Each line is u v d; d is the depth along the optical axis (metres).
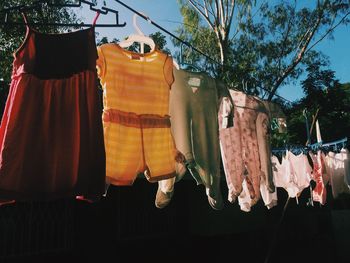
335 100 16.28
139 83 2.59
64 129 2.11
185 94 3.00
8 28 5.14
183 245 6.87
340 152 6.38
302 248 9.74
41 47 2.17
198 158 2.94
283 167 5.64
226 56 15.30
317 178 6.14
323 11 15.04
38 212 4.93
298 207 9.99
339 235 10.15
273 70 15.84
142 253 6.17
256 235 8.75
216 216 7.52
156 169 2.57
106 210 5.70
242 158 3.54
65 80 2.18
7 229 4.61
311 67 16.08
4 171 1.92
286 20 15.63
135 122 2.52
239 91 3.74
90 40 2.28
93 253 5.43
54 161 2.04
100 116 2.19
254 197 3.54
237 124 3.61
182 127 2.91
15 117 2.01
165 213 6.69
